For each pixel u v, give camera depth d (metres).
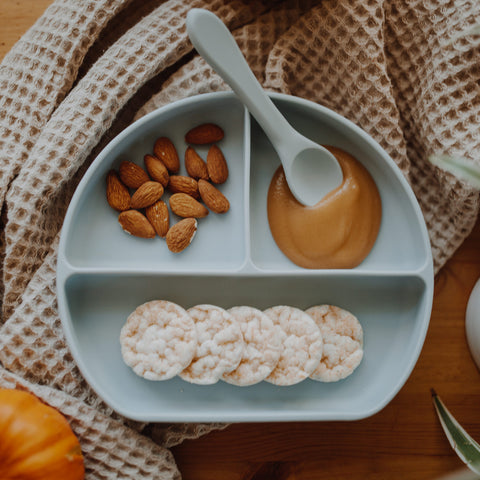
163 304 0.44
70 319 0.43
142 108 0.46
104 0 0.46
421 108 0.47
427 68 0.46
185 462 0.48
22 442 0.42
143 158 0.45
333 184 0.45
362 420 0.49
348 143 0.46
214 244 0.45
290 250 0.45
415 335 0.44
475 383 0.48
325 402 0.45
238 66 0.42
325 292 0.46
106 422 0.44
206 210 0.45
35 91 0.46
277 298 0.46
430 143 0.46
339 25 0.45
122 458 0.45
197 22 0.41
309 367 0.44
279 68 0.46
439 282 0.49
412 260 0.45
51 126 0.45
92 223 0.45
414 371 0.49
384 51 0.47
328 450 0.48
